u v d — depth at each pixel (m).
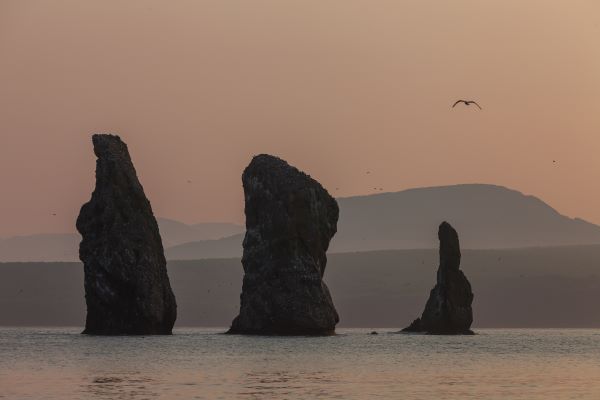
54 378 193.25
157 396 169.62
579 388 184.00
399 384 187.62
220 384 185.25
